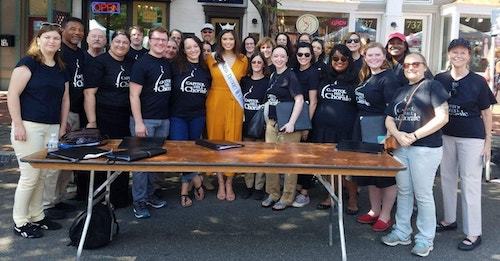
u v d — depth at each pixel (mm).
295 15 12875
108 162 3439
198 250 4156
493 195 6027
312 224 4867
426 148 3951
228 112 5359
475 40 13367
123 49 4965
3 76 14172
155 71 4859
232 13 12633
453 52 4168
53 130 4289
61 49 4805
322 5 12781
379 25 13273
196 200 5582
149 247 4188
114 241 4297
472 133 4188
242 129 5535
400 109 4027
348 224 4895
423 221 4105
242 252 4137
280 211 5258
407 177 4172
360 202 5660
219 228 4699
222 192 5672
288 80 5078
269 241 4398
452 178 4594
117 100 5023
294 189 5336
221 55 5332
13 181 6047
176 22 12734
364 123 4543
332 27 13148
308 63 5242
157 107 4957
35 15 13969
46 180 4734
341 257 4059
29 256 3926
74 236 4051
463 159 4258
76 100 5012
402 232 4312
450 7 13000
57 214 4738
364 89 4613
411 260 4023
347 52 4926
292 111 5055
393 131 4035
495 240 4484
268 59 5602
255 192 5719
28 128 4121
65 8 12383
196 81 5168
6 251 4004
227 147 4051
